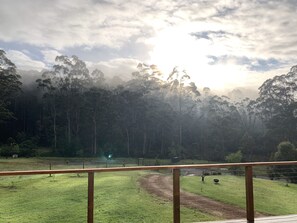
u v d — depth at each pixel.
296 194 22.42
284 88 68.62
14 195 20.97
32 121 75.69
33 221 14.74
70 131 68.69
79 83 73.38
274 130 62.50
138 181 27.28
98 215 15.98
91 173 4.80
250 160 57.50
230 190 22.86
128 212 16.52
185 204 18.34
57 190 22.77
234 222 5.51
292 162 5.89
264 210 17.53
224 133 65.50
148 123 69.19
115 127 68.19
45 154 57.72
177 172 5.18
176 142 69.19
